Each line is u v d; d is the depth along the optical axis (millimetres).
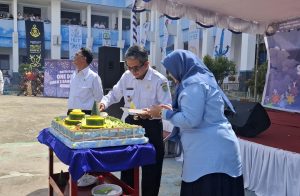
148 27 17375
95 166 2043
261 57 10516
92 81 3703
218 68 10289
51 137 2531
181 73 2176
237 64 13266
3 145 5559
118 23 25031
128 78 3004
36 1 23328
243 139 3799
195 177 2102
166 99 2863
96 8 24938
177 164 4594
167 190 3625
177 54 2174
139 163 2230
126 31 24797
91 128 2160
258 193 3525
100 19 25781
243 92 9992
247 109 4004
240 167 2193
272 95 6477
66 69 14305
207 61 10414
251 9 5211
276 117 5578
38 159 4754
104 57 5918
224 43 12648
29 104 11445
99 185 2500
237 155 2170
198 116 2031
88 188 2566
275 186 3348
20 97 14164
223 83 11250
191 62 2156
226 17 5707
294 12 5391
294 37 5938
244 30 6039
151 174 2904
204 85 2072
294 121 5156
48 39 22812
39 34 22359
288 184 3195
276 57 6344
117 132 2199
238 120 3994
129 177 2912
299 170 3084
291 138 3922
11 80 21234
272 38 6344
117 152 2127
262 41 7555
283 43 6152
